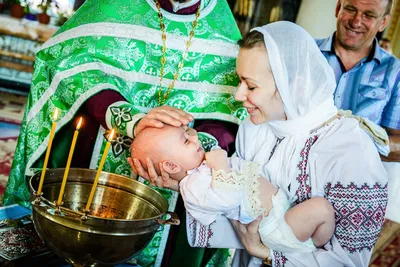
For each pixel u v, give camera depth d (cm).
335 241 154
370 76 248
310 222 151
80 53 196
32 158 207
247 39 153
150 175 160
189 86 207
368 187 149
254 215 152
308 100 154
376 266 363
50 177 154
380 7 230
